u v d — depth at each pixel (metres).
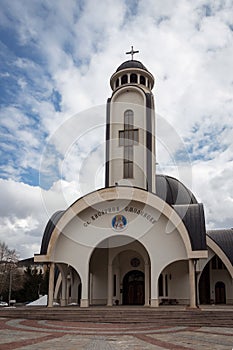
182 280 30.95
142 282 31.73
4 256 63.81
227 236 34.69
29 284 64.25
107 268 31.95
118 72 34.69
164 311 20.88
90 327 17.27
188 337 13.91
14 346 11.62
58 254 26.91
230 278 34.44
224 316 19.86
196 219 25.92
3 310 23.56
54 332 15.30
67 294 30.67
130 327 17.33
